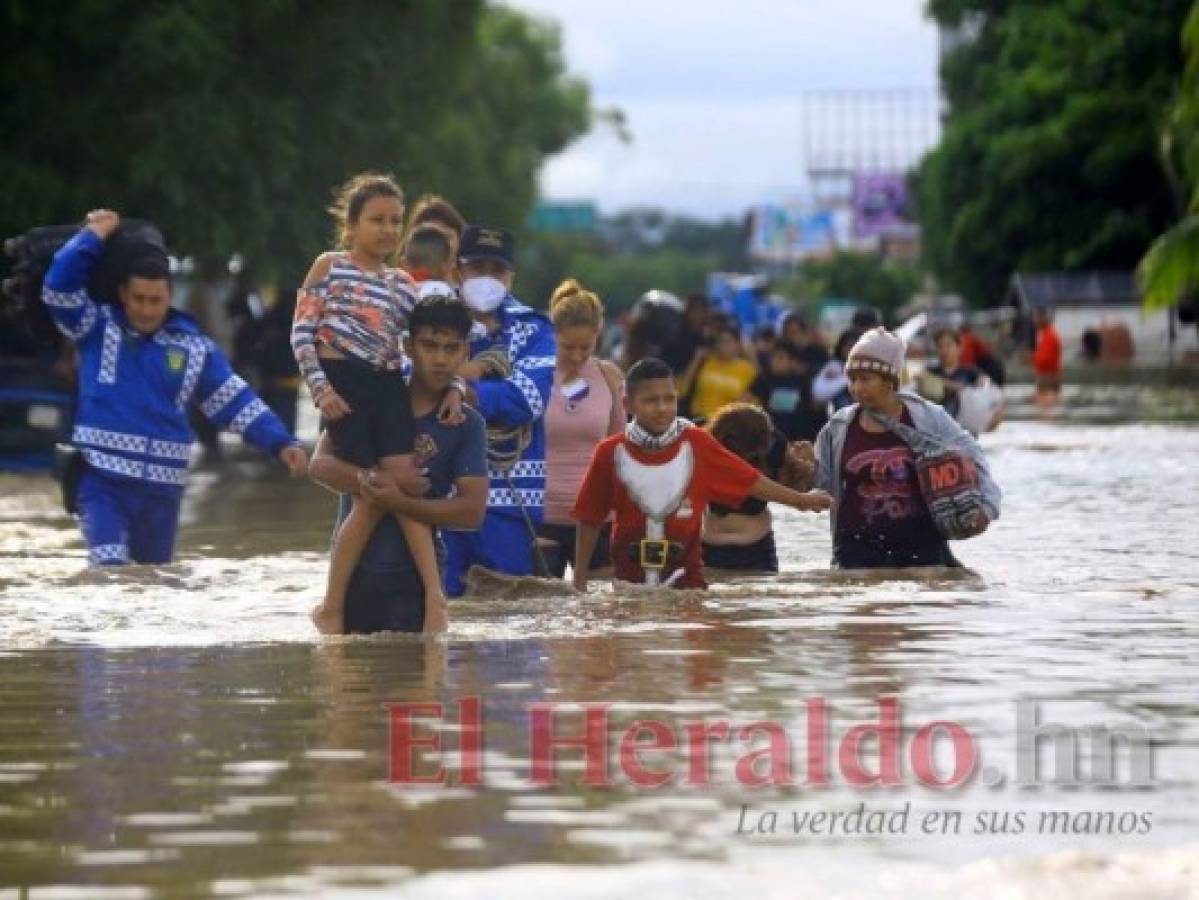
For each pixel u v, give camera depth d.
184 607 13.98
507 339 14.93
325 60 42.91
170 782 8.45
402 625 12.63
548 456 15.04
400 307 12.97
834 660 11.19
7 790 8.33
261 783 8.41
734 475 14.51
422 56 44.59
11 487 26.17
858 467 15.19
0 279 27.91
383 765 8.72
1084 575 15.30
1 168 38.59
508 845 7.48
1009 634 12.12
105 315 16.17
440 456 12.72
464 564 14.74
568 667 11.08
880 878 7.07
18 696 10.37
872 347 15.05
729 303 70.06
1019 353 87.19
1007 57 95.06
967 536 15.12
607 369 15.20
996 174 88.75
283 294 38.12
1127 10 85.69
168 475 16.25
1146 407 47.62
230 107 40.34
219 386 16.25
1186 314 87.38
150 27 39.19
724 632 12.36
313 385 12.66
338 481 12.59
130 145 39.78
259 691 10.45
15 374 28.39
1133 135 84.62
